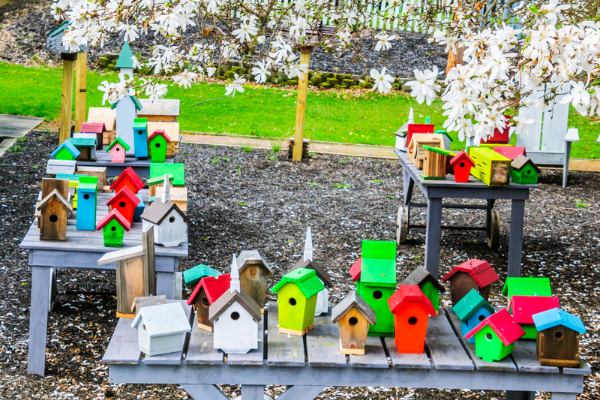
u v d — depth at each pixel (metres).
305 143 9.20
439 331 2.84
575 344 2.54
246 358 2.55
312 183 8.18
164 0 3.69
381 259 2.81
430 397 3.70
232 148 9.43
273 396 3.73
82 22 3.96
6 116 9.86
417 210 7.37
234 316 2.58
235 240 6.12
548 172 9.36
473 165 4.89
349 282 5.26
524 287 2.89
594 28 2.97
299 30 4.40
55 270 4.48
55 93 11.29
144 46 13.23
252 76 12.93
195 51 4.39
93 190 3.82
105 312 4.54
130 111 6.04
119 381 2.56
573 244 6.37
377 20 13.84
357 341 2.61
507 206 7.69
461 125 3.20
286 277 2.70
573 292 5.19
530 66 2.98
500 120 3.18
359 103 12.16
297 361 2.54
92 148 5.39
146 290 3.01
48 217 3.57
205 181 7.98
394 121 11.25
